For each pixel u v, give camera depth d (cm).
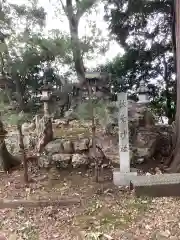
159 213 449
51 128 737
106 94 659
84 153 687
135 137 725
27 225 425
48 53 534
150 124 799
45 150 696
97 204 489
